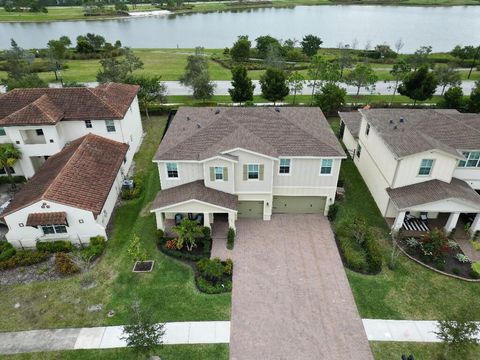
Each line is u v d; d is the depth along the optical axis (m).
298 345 20.64
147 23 129.75
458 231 29.05
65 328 21.69
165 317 22.14
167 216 30.17
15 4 142.50
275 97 47.97
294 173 28.67
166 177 28.72
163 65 74.06
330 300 23.25
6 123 31.88
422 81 48.09
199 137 28.97
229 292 23.72
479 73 67.62
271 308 22.70
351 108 49.28
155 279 24.70
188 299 23.27
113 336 21.22
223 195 27.97
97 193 28.23
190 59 57.12
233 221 27.56
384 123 31.95
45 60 71.69
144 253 25.73
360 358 20.03
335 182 28.97
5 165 32.31
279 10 154.12
